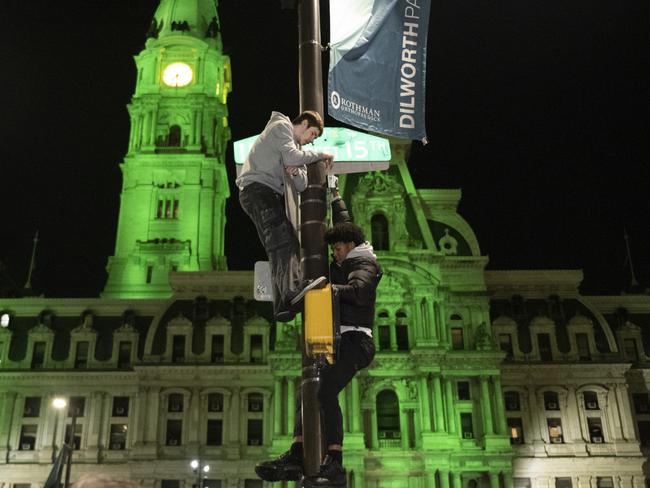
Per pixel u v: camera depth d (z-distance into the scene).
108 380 97.69
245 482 90.81
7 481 93.06
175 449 91.69
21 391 97.25
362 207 98.00
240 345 97.75
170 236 124.12
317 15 11.01
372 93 14.02
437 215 102.25
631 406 97.88
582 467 91.81
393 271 94.50
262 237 9.87
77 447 94.31
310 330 8.72
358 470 85.19
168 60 137.75
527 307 101.44
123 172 129.50
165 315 100.12
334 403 9.66
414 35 14.78
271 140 10.02
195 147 129.62
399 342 92.94
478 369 91.88
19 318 103.62
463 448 88.38
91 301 104.81
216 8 149.88
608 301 105.44
